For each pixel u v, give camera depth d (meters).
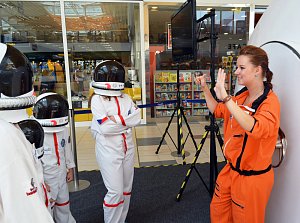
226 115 1.56
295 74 1.38
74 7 5.53
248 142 1.34
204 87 1.74
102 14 5.79
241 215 1.42
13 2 5.29
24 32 5.73
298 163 1.38
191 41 2.58
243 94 1.51
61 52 5.76
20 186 0.69
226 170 1.54
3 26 5.71
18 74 0.80
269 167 1.38
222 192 1.54
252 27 6.14
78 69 5.96
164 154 3.84
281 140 1.46
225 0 5.86
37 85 5.82
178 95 3.52
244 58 1.33
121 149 1.80
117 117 1.75
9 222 0.67
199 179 2.94
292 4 1.62
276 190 1.55
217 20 6.62
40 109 1.62
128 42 6.08
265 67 1.33
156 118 6.48
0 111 0.79
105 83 1.74
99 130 1.78
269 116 1.22
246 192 1.37
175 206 2.40
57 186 1.73
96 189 2.76
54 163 1.68
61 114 1.68
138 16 5.64
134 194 2.64
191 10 2.54
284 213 1.49
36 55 5.79
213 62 2.24
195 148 4.05
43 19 5.64
